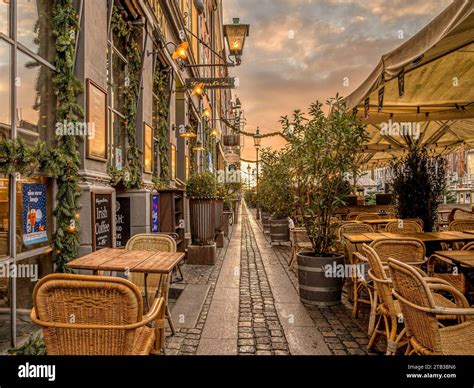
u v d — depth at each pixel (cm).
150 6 680
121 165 578
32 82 343
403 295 250
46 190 358
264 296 526
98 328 197
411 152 738
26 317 318
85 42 399
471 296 371
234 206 1884
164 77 848
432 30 351
